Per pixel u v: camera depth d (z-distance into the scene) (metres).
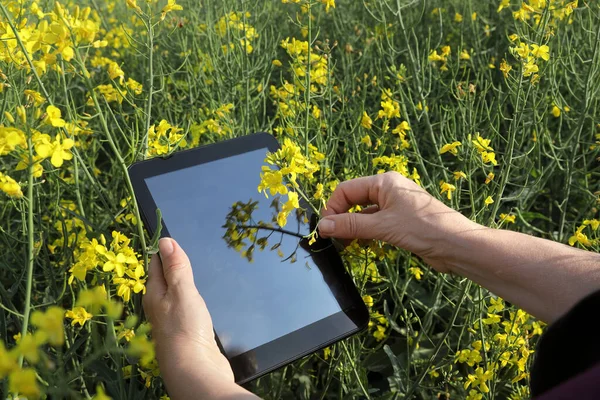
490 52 1.36
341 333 0.62
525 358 0.71
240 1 1.05
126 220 0.79
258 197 0.65
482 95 0.90
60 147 0.53
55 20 0.57
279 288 0.62
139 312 0.68
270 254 0.63
